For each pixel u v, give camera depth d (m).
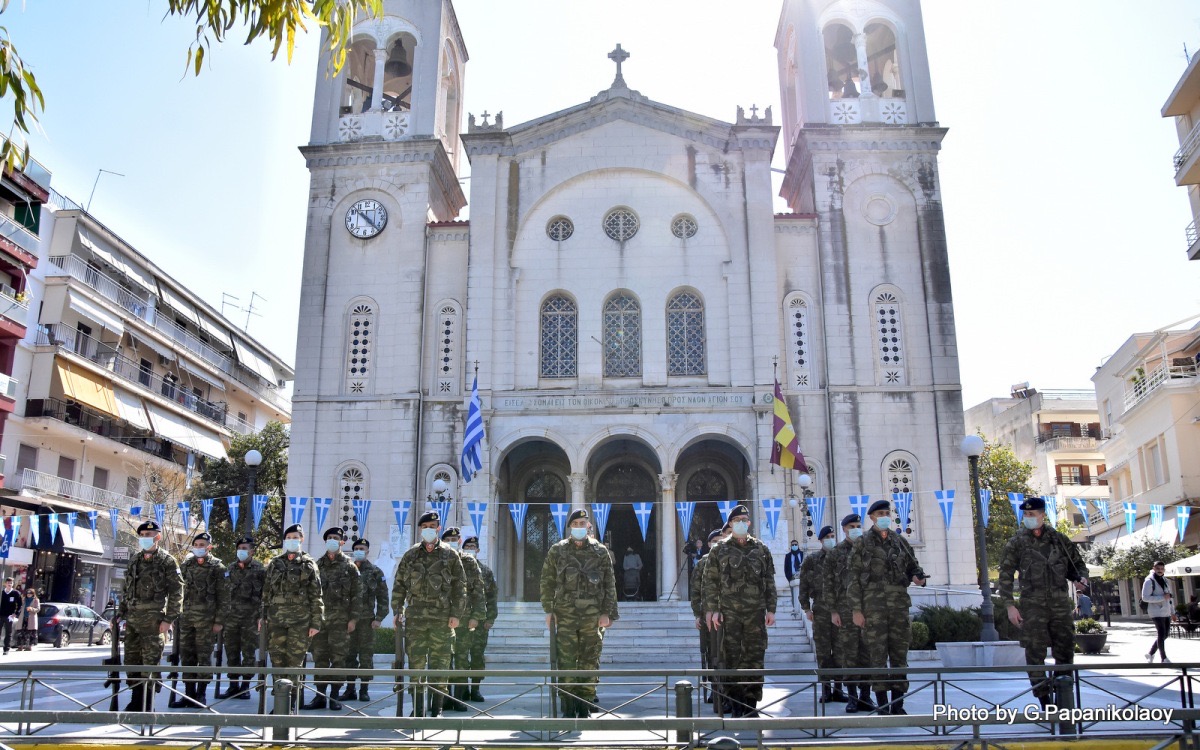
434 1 35.44
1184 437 43.66
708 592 12.12
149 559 13.16
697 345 31.84
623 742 9.02
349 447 31.33
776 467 29.86
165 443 50.88
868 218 32.47
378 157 33.56
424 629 12.39
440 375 32.06
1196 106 34.50
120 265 47.19
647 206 32.59
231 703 14.59
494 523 30.05
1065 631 11.38
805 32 34.56
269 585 13.12
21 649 30.75
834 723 7.51
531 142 33.12
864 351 31.31
